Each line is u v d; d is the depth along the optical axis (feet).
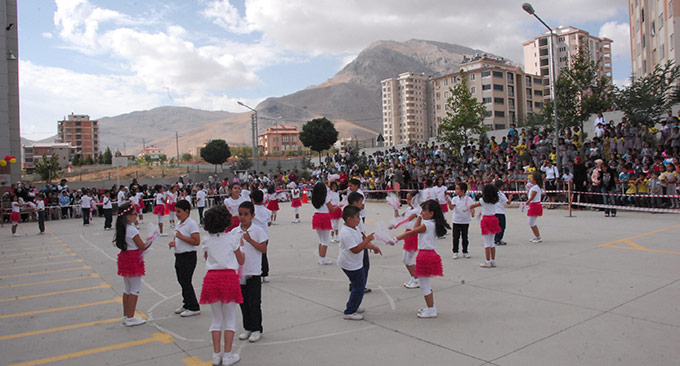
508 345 15.53
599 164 54.03
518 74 244.01
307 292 23.94
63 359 16.17
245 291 17.37
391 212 65.36
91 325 20.12
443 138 103.65
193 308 20.98
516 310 19.29
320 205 31.04
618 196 54.03
